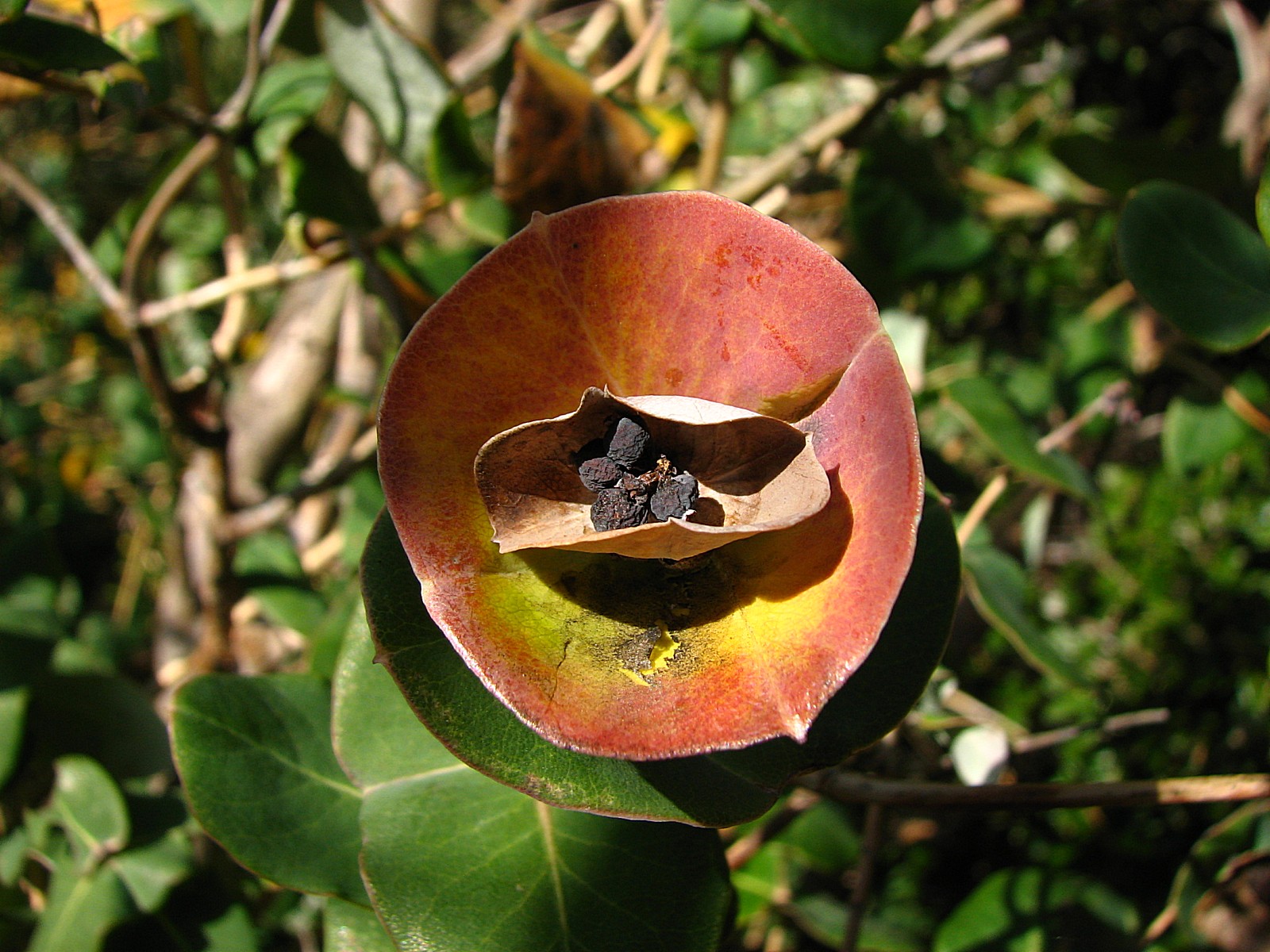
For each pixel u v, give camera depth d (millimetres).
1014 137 449
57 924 234
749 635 127
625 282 132
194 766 187
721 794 145
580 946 157
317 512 392
